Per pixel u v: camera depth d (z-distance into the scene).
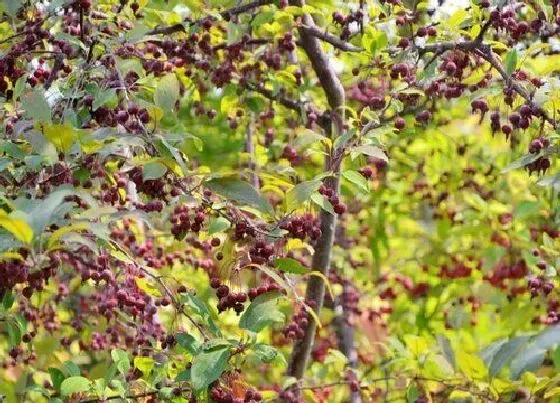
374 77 6.04
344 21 5.34
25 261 3.36
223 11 5.41
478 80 4.52
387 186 9.02
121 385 4.09
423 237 9.39
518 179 8.43
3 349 6.59
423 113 4.68
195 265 6.29
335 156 4.19
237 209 3.79
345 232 9.07
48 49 5.00
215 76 5.70
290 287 3.73
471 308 8.68
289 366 6.02
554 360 4.45
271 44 5.90
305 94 6.88
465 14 4.63
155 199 3.88
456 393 5.10
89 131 3.61
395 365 7.24
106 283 4.38
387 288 8.88
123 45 4.46
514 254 7.98
